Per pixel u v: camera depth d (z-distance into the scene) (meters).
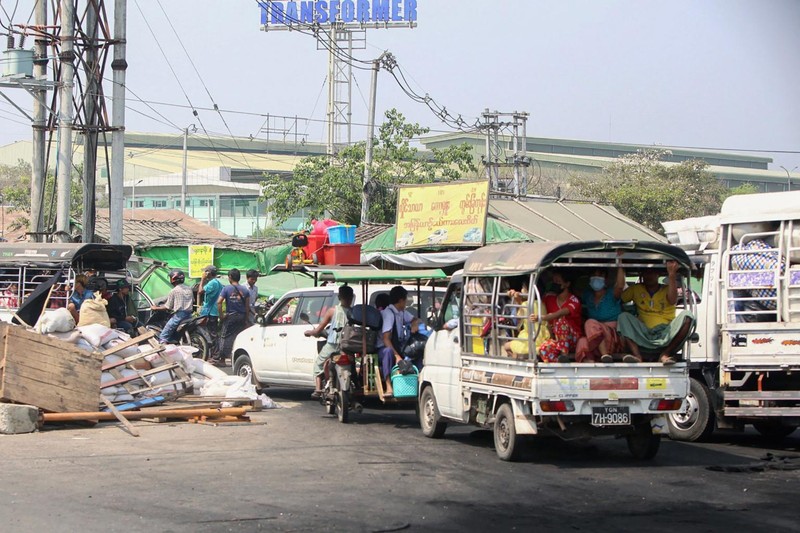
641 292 10.84
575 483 9.10
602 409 9.91
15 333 11.67
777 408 11.24
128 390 13.22
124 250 18.86
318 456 10.42
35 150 22.34
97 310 14.00
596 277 10.50
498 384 10.43
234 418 13.09
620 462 10.45
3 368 11.55
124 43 22.53
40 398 11.79
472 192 24.22
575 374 9.81
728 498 8.44
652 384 10.05
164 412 12.70
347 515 7.52
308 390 18.06
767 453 11.20
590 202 32.28
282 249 29.62
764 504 8.20
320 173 43.31
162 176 73.50
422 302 15.14
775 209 11.59
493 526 7.29
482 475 9.46
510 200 30.06
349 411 14.66
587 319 10.55
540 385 9.70
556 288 10.79
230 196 70.62
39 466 9.41
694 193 56.75
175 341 20.31
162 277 29.45
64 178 21.11
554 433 10.05
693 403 12.41
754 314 11.70
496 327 10.57
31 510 7.46
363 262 22.31
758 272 11.61
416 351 13.04
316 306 15.90
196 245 29.22
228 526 7.06
